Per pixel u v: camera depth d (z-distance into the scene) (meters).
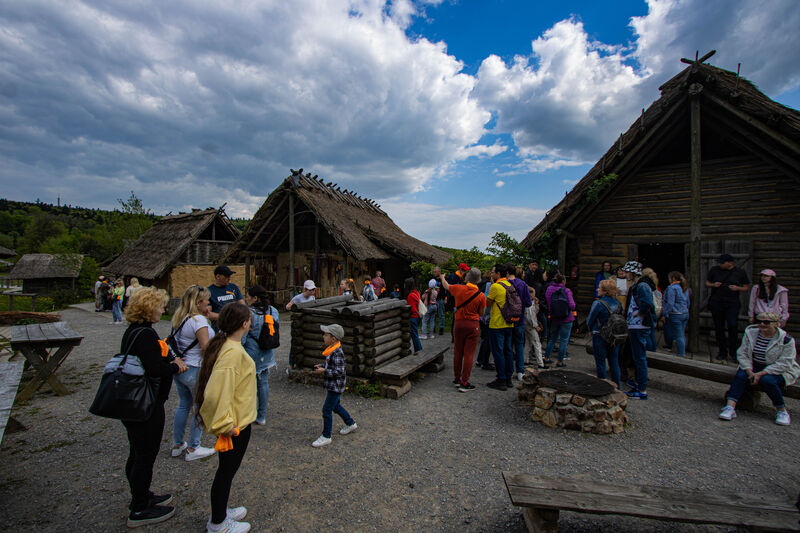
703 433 4.47
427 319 10.26
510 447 4.14
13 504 3.17
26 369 6.79
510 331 6.15
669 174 9.02
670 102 8.02
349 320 6.03
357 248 13.48
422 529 2.87
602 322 5.57
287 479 3.54
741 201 8.25
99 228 45.53
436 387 6.23
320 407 5.33
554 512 2.54
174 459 3.89
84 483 3.49
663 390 6.04
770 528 2.21
